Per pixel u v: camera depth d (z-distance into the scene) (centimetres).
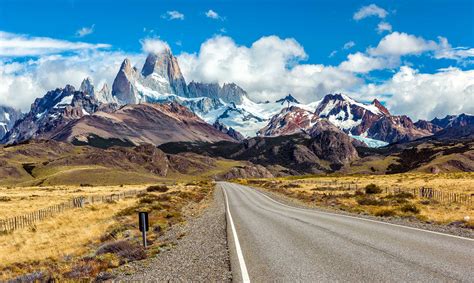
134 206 4328
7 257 2205
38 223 3644
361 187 7344
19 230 3275
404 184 7669
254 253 1477
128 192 8669
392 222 2316
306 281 1043
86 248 2170
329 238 1738
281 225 2320
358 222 2333
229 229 2244
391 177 12069
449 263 1180
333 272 1120
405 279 1016
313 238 1759
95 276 1341
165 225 2723
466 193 5000
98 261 1554
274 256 1397
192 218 3284
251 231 2114
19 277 1430
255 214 3178
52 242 2584
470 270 1093
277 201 4984
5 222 3747
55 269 1539
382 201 3828
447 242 1551
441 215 2659
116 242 1788
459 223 2130
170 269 1321
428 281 993
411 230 1925
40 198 7594
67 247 2314
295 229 2102
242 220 2725
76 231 2969
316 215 2881
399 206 3328
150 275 1254
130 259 1560
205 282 1111
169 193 6994
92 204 5331
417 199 4075
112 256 1628
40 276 1411
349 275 1078
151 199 5100
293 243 1655
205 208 4291
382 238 1684
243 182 17012
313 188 7719
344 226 2144
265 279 1089
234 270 1213
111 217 3653
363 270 1126
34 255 2169
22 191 11931
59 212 4519
